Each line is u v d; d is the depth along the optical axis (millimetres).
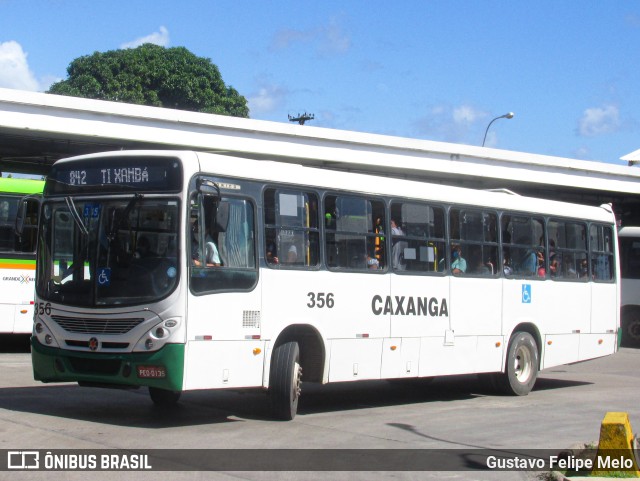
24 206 11531
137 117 22391
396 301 12695
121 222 10305
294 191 11414
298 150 25812
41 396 12508
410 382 16031
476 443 10164
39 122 20828
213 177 10406
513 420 12000
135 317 9992
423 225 13336
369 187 12500
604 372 20094
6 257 19484
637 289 27141
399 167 28234
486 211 14516
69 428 9938
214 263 10266
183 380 9828
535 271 15438
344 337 11867
